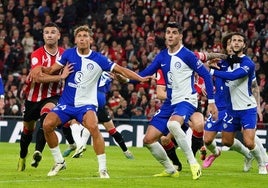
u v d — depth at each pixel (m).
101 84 30.22
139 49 52.88
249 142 24.50
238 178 22.80
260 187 20.34
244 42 24.45
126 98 48.22
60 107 21.28
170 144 24.28
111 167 26.83
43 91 23.83
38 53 23.59
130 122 44.97
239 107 24.91
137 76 21.19
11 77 50.34
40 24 56.56
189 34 52.91
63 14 58.09
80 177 21.67
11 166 26.11
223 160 33.34
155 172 24.69
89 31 21.12
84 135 31.59
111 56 53.03
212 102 21.72
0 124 45.44
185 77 21.73
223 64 24.67
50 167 25.80
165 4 56.09
